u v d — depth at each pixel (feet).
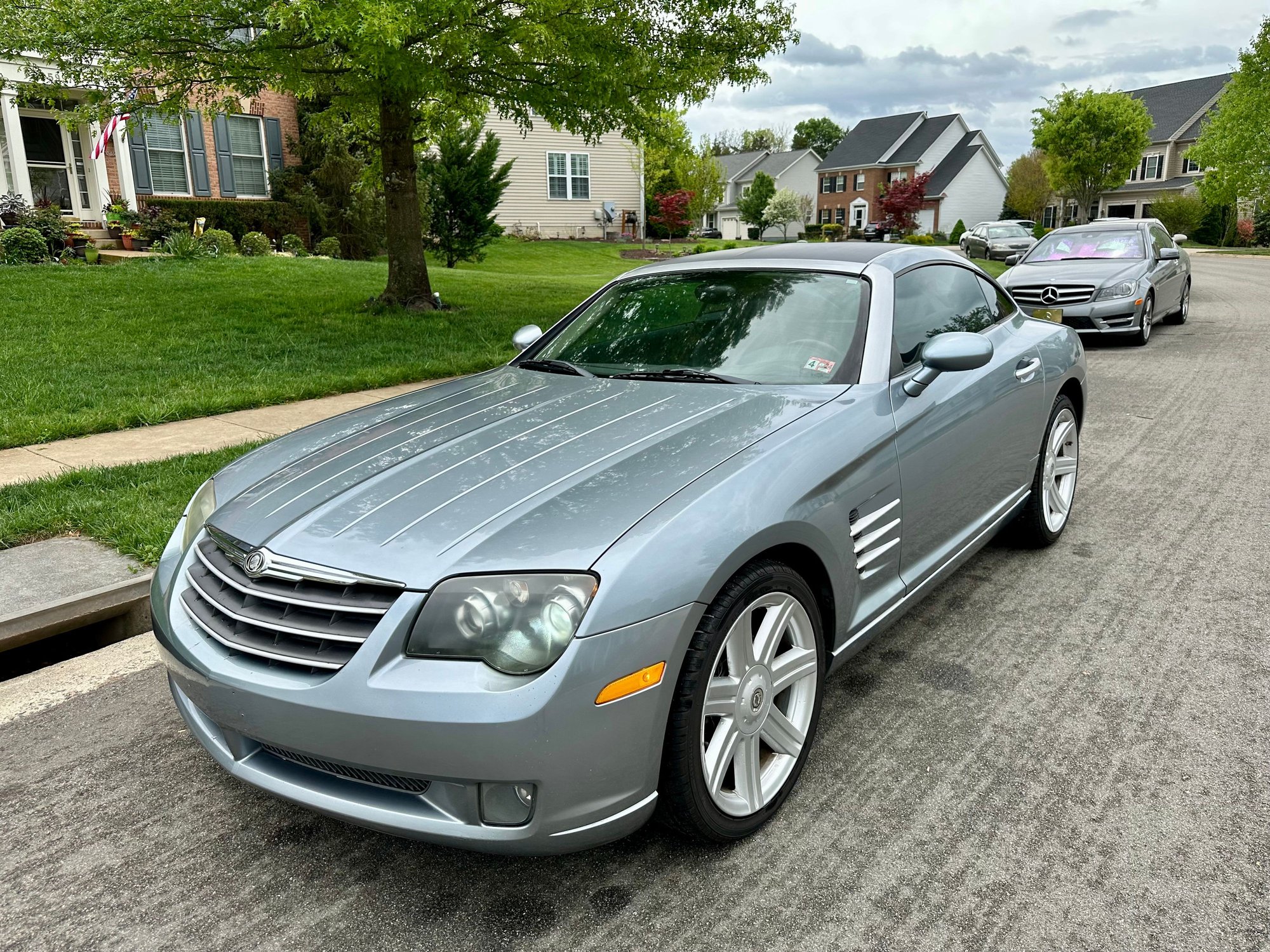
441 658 6.81
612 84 33.19
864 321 10.81
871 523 9.53
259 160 71.56
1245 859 7.75
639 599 6.92
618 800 7.11
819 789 9.00
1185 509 16.94
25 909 7.68
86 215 62.95
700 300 12.07
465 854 8.28
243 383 26.50
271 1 27.17
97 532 15.16
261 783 7.71
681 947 7.01
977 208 209.67
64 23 27.40
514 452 8.80
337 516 7.95
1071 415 15.43
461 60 32.71
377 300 40.16
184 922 7.49
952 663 11.51
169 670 8.65
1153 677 10.97
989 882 7.60
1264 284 69.36
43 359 28.99
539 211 107.55
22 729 10.63
